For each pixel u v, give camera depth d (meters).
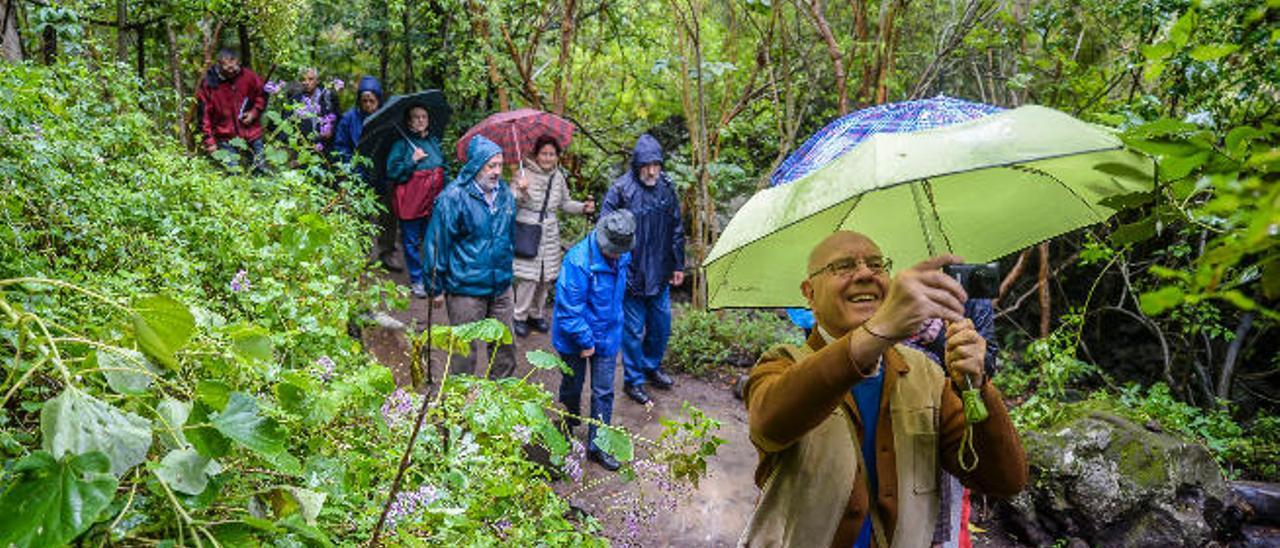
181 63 8.44
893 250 2.18
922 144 1.44
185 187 4.15
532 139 7.44
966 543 2.78
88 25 6.47
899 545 1.90
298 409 2.02
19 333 1.31
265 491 1.68
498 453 2.81
